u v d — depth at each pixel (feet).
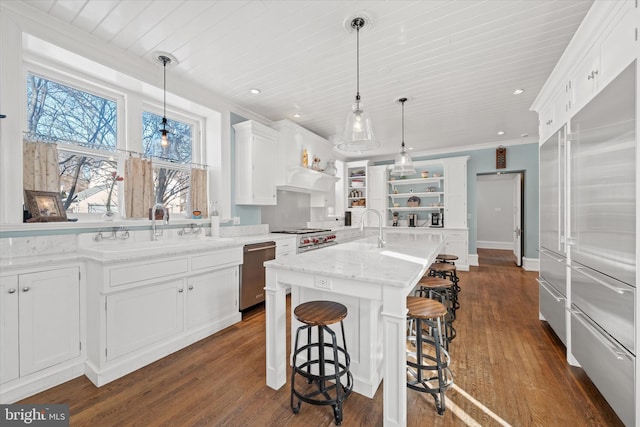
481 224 29.43
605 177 5.22
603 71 5.29
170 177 10.59
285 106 12.16
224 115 11.63
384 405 4.81
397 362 4.70
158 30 7.03
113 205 8.78
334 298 6.32
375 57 8.24
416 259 6.56
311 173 14.94
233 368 6.93
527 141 17.67
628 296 4.57
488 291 13.52
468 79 9.57
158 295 7.40
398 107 12.06
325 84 10.02
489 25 6.81
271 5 6.16
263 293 11.10
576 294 6.59
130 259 6.61
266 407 5.56
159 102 10.18
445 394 5.91
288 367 7.01
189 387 6.18
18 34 6.17
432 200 20.90
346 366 5.66
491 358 7.35
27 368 5.77
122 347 6.64
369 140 7.51
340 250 8.03
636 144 4.34
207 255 8.61
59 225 6.93
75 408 5.49
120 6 6.20
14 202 6.15
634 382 4.44
